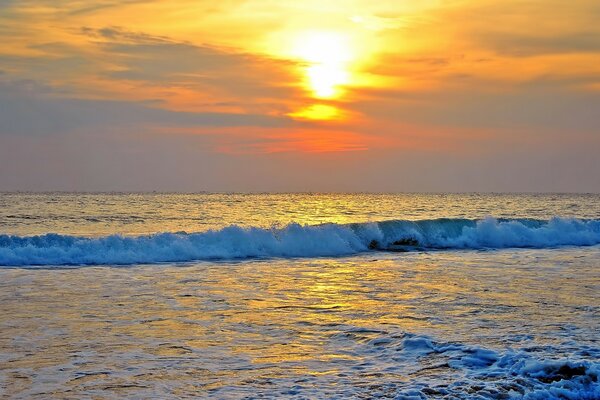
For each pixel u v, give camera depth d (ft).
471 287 49.44
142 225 124.47
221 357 28.78
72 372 26.21
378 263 67.72
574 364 26.27
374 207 234.17
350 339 32.19
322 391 24.03
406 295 45.52
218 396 23.49
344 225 85.10
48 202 261.44
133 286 49.29
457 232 91.86
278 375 26.13
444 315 38.14
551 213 186.50
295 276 56.18
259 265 65.10
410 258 73.67
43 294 44.98
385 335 32.78
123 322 35.78
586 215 177.68
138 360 28.14
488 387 24.25
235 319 36.96
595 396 23.80
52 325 34.71
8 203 243.60
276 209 214.07
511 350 29.35
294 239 78.69
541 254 78.84
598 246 91.20
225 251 73.41
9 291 46.21
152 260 67.82
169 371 26.55
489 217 94.79
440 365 27.32
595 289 48.32
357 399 23.15
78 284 50.11
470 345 30.37
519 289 48.32
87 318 36.73
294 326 35.17
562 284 51.03
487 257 74.90
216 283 51.37
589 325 35.19
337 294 46.01
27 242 67.62
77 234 99.09
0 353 28.91
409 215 168.96
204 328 34.55
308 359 28.50
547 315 38.04
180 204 262.47
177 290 47.52
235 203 284.41
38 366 26.99
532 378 25.30
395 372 26.43
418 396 23.08
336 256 75.56
